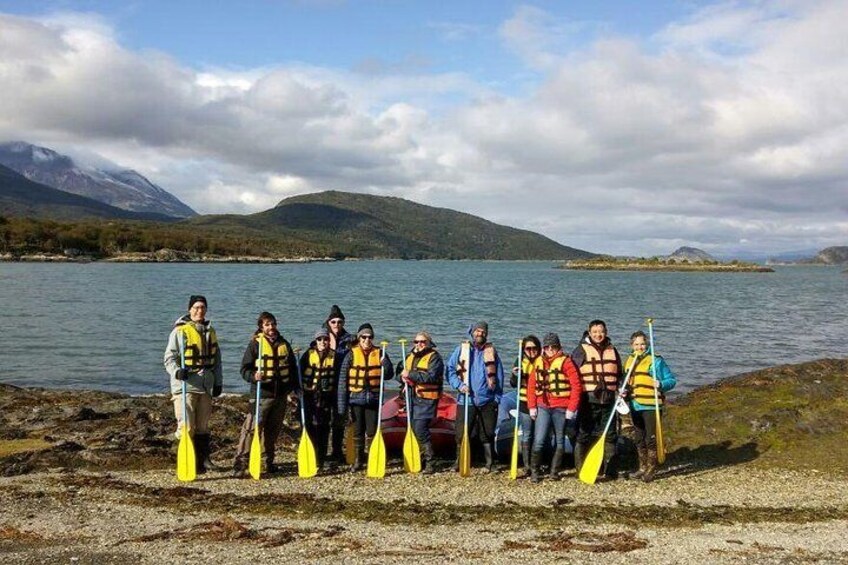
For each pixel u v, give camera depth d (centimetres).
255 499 928
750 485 1034
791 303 6328
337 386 1116
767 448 1225
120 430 1369
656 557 729
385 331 3641
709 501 953
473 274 14775
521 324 4091
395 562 705
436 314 4703
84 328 3625
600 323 1060
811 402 1421
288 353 1080
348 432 1137
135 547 744
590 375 1053
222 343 3094
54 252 17450
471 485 1027
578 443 1066
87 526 814
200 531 793
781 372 1778
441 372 1103
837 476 1084
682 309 5406
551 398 1034
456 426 1106
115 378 2317
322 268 17900
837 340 3459
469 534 795
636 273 17838
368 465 1075
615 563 710
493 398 1087
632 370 1058
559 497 966
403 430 1218
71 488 982
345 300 6034
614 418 1061
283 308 5075
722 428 1321
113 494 952
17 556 716
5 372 2408
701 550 752
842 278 15288
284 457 1227
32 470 1089
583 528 822
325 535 786
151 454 1185
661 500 955
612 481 1052
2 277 9306
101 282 8381
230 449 1262
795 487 1026
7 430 1357
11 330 3522
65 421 1452
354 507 892
